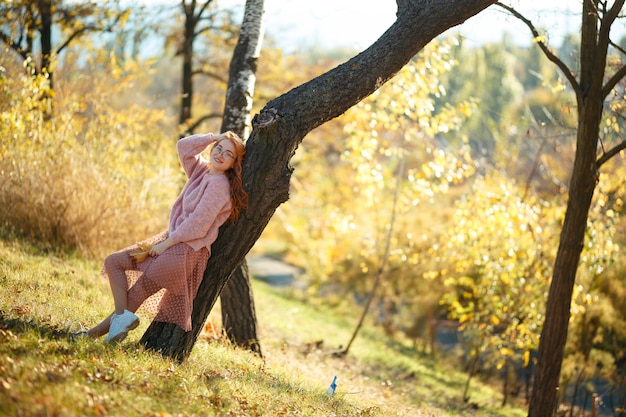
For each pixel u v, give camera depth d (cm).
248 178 577
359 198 1755
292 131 581
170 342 575
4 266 773
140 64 1395
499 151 1603
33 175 1042
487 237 1159
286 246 2777
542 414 835
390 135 1567
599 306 1259
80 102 1224
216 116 1609
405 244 1648
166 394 474
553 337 834
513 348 1211
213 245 578
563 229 833
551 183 1572
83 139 1173
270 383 637
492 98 3428
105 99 1268
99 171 1120
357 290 1919
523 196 1310
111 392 439
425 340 1683
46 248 1008
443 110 1177
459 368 1527
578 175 816
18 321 548
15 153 1037
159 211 1199
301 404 593
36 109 1125
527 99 2675
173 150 1287
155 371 512
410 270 1595
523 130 1719
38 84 1084
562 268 830
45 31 1292
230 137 567
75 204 1061
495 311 1179
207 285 578
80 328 591
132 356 531
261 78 1761
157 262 549
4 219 1024
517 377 1417
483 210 1134
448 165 1203
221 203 556
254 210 577
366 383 988
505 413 1123
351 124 1173
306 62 1866
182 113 1667
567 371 1249
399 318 1788
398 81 1128
